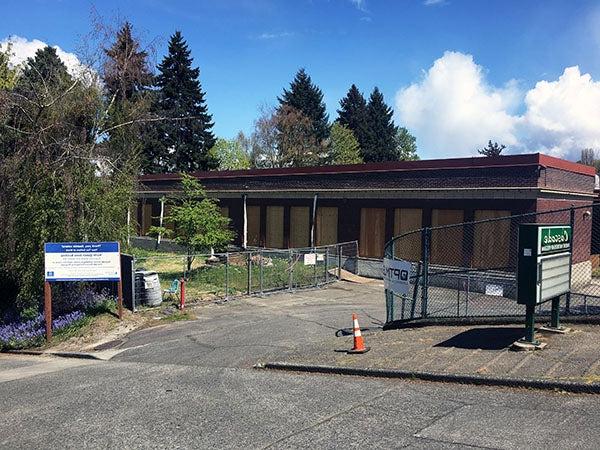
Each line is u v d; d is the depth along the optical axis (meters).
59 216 17.47
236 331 13.82
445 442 5.11
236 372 9.21
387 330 11.70
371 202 27.39
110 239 18.61
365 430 5.61
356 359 8.75
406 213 26.06
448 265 24.12
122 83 20.27
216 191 35.75
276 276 23.45
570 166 24.05
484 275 20.39
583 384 6.18
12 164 17.59
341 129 70.06
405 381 7.39
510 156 22.22
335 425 5.83
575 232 24.70
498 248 22.59
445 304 16.80
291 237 31.62
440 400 6.40
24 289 17.48
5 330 15.62
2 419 6.99
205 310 17.45
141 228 42.56
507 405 6.00
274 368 9.24
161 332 14.41
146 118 21.42
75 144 18.36
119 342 13.75
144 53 20.58
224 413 6.58
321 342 11.19
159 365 10.58
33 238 17.31
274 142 66.00
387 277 12.38
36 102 17.97
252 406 6.79
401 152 91.31
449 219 24.31
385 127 78.81
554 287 8.41
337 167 29.02
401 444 5.15
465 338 9.17
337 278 25.61
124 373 9.84
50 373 10.49
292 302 19.23
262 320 15.40
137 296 17.27
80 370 10.61
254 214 33.84
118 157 19.66
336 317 15.61
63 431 6.30
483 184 23.09
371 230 27.50
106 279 15.53
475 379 6.88
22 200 17.67
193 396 7.57
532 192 21.58
